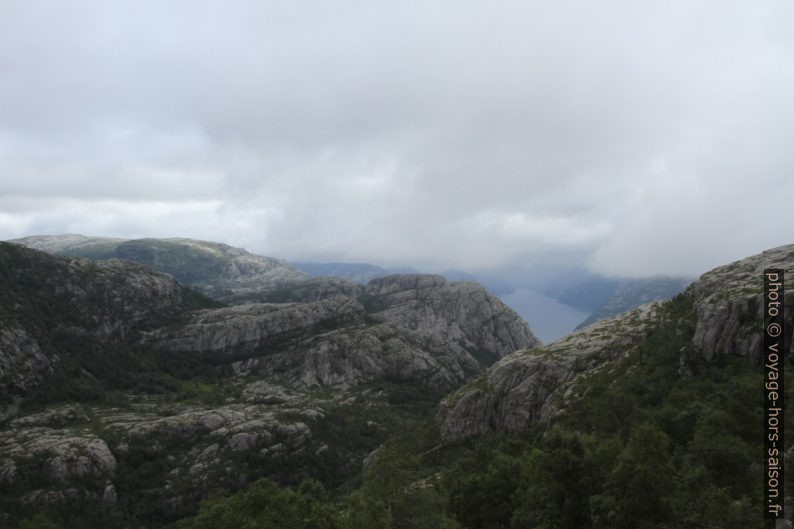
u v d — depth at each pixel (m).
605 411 110.00
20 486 180.25
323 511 91.00
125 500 189.88
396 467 109.31
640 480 58.78
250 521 88.19
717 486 66.94
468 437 172.50
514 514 78.38
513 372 175.88
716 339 118.56
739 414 83.50
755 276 138.25
